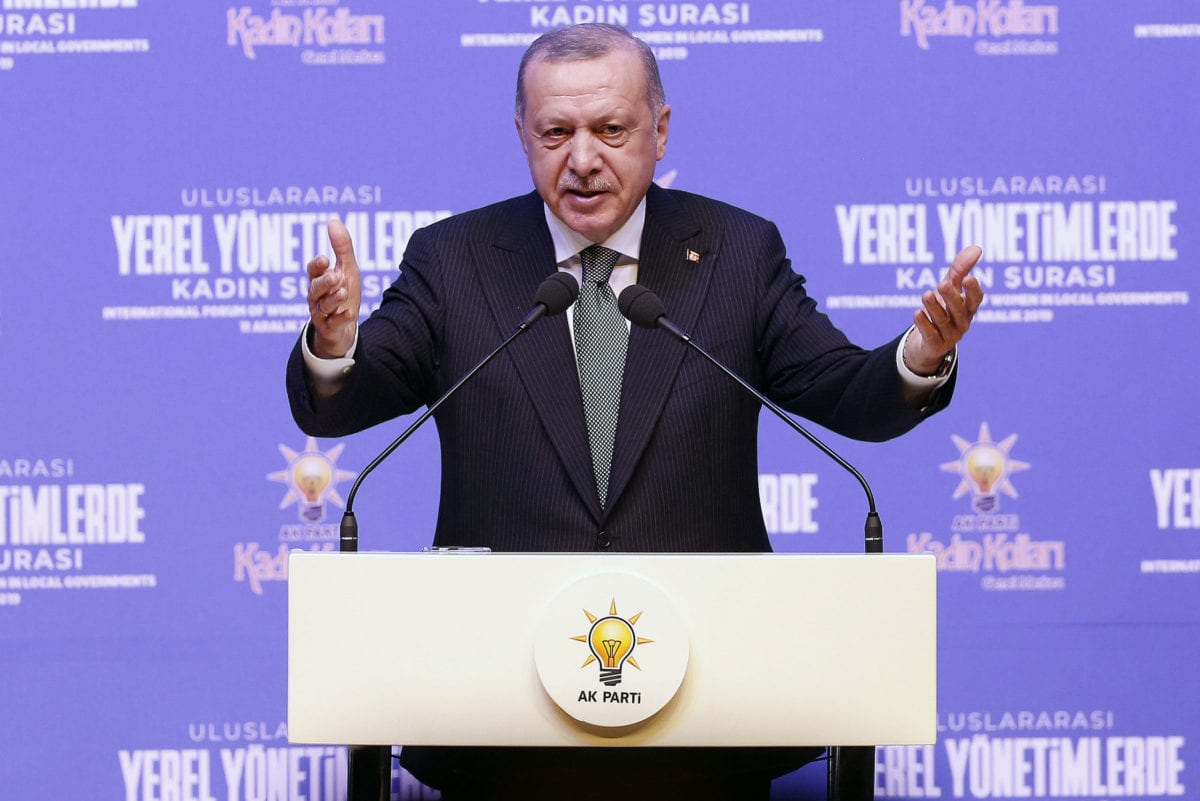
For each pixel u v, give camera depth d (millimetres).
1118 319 11930
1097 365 11922
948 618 11820
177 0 12023
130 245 11969
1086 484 11883
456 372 8828
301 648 6289
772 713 6254
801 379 8805
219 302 11984
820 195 12023
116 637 11766
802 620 6285
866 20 12039
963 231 11977
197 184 12000
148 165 11984
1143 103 11977
